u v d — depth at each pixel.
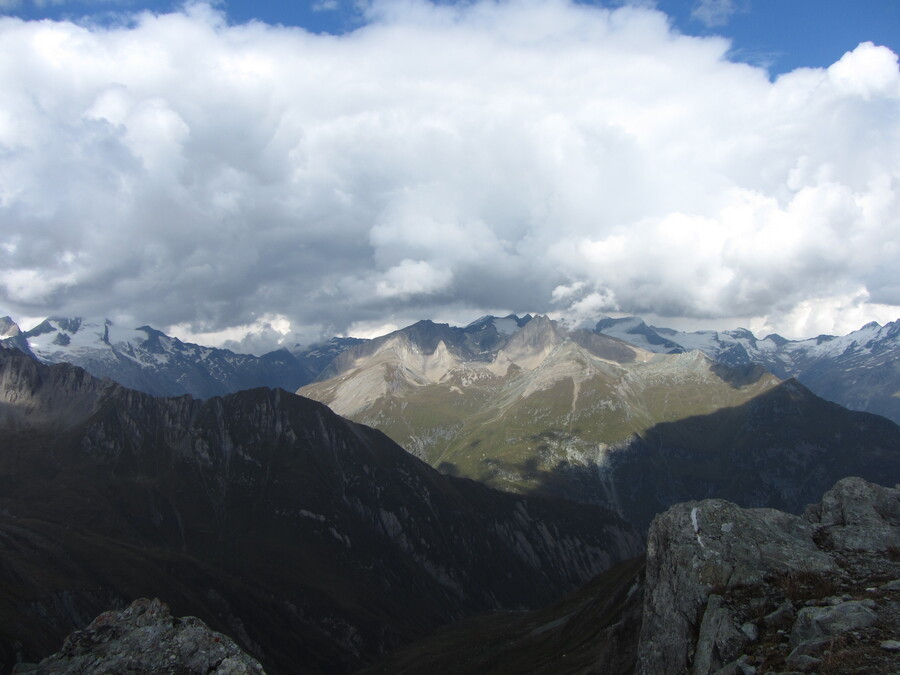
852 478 41.31
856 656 24.34
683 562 37.44
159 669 30.44
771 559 34.91
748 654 28.66
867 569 32.88
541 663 102.06
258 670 30.89
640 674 39.28
